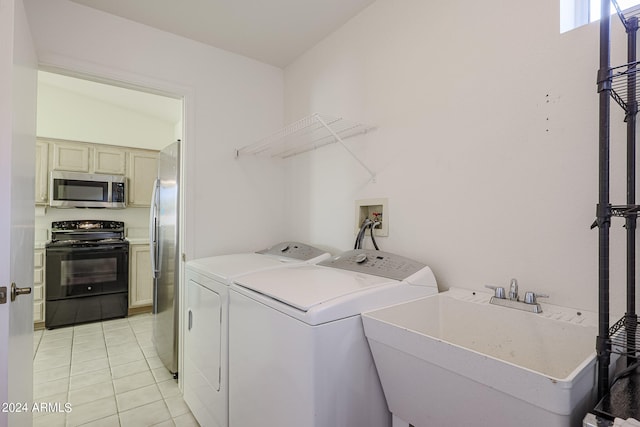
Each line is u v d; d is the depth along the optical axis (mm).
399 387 1048
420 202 1560
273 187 2566
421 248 1551
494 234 1276
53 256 3406
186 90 2172
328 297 1088
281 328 1105
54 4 1753
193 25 2035
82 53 1823
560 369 970
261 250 2418
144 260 3990
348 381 1067
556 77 1116
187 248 2174
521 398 708
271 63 2541
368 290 1169
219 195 2307
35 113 1545
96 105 4027
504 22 1261
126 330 3383
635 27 891
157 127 4445
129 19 1967
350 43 1981
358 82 1921
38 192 3543
